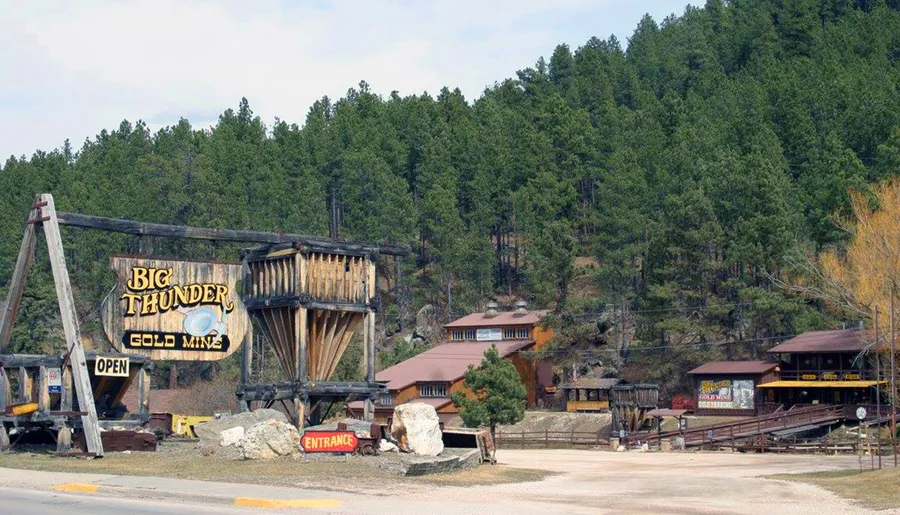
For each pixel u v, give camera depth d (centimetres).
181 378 12262
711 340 10588
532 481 3891
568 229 11425
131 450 4219
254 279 4962
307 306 4738
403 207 14862
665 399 10225
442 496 3169
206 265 4709
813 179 12119
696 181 12631
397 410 4091
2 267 14600
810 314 9806
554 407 10681
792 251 9631
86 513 2661
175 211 14288
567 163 15538
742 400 9075
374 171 16162
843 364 8700
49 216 4269
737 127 14388
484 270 14188
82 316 13150
